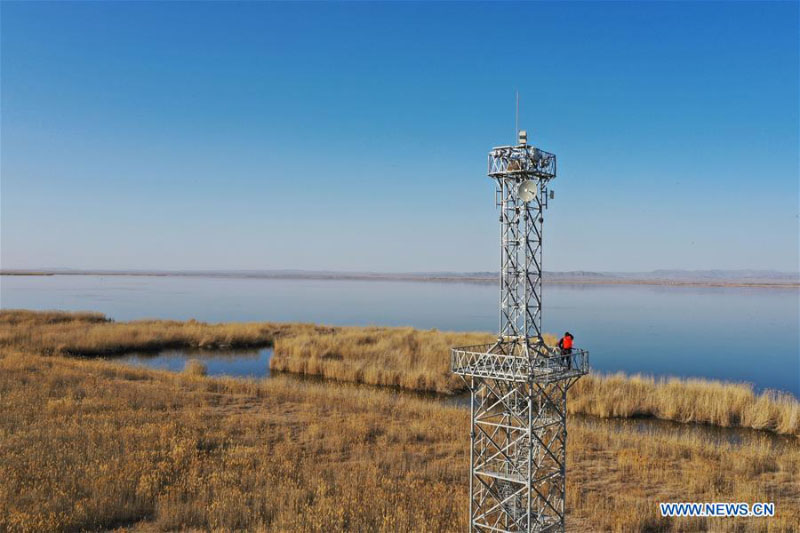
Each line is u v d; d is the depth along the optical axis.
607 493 23.55
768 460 27.84
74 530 18.25
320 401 36.81
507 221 19.53
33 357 47.22
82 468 22.48
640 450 28.95
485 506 21.61
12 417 28.53
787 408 37.19
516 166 19.03
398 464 25.64
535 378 17.67
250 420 31.47
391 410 35.91
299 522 19.09
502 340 19.42
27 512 18.48
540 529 18.75
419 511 20.55
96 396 34.31
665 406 39.44
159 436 27.20
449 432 30.94
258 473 23.31
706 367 60.72
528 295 18.80
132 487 21.34
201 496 20.98
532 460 19.17
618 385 43.09
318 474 23.69
